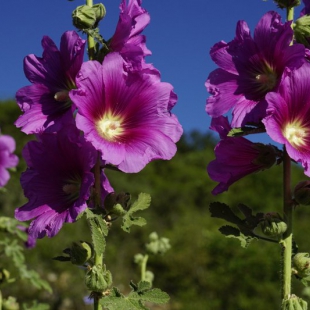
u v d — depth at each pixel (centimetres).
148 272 99
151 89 55
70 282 235
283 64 54
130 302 52
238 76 56
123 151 52
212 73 56
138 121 55
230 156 57
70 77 55
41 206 53
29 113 54
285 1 56
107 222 53
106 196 53
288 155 55
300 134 54
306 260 54
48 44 55
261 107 54
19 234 94
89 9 53
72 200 53
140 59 53
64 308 229
